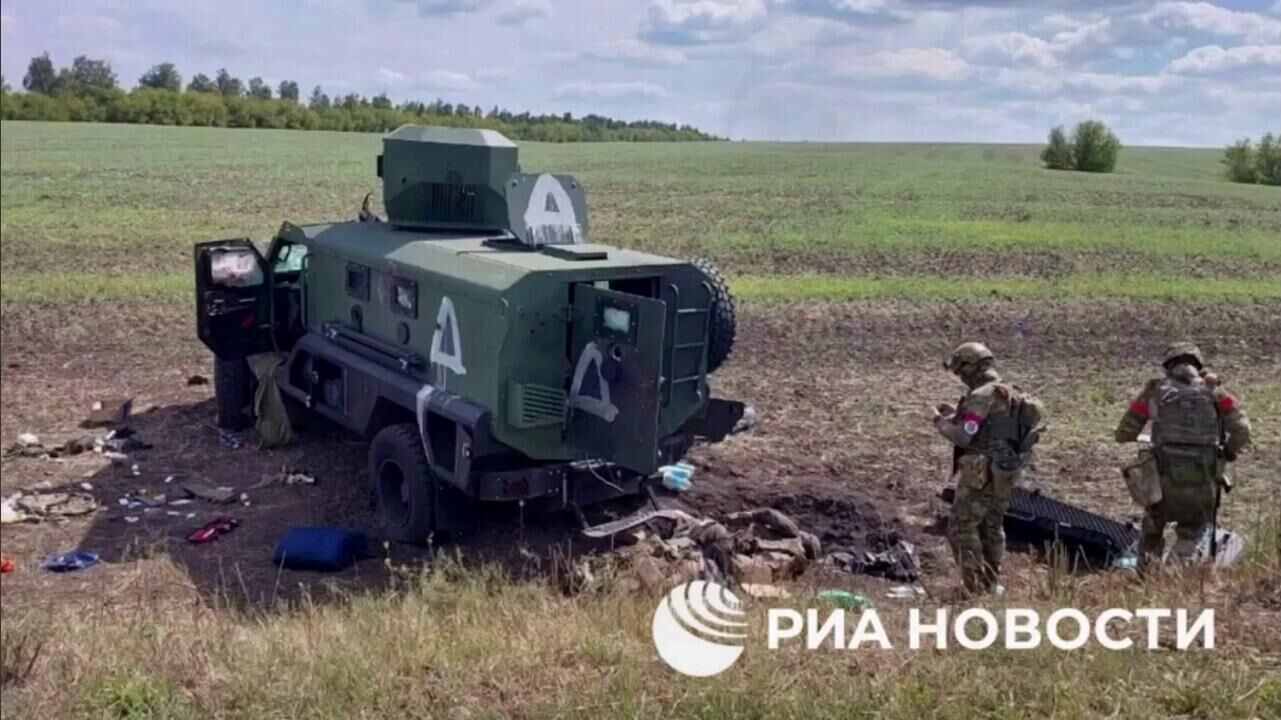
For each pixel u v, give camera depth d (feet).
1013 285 67.62
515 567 25.26
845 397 42.19
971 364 22.81
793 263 75.97
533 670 17.01
